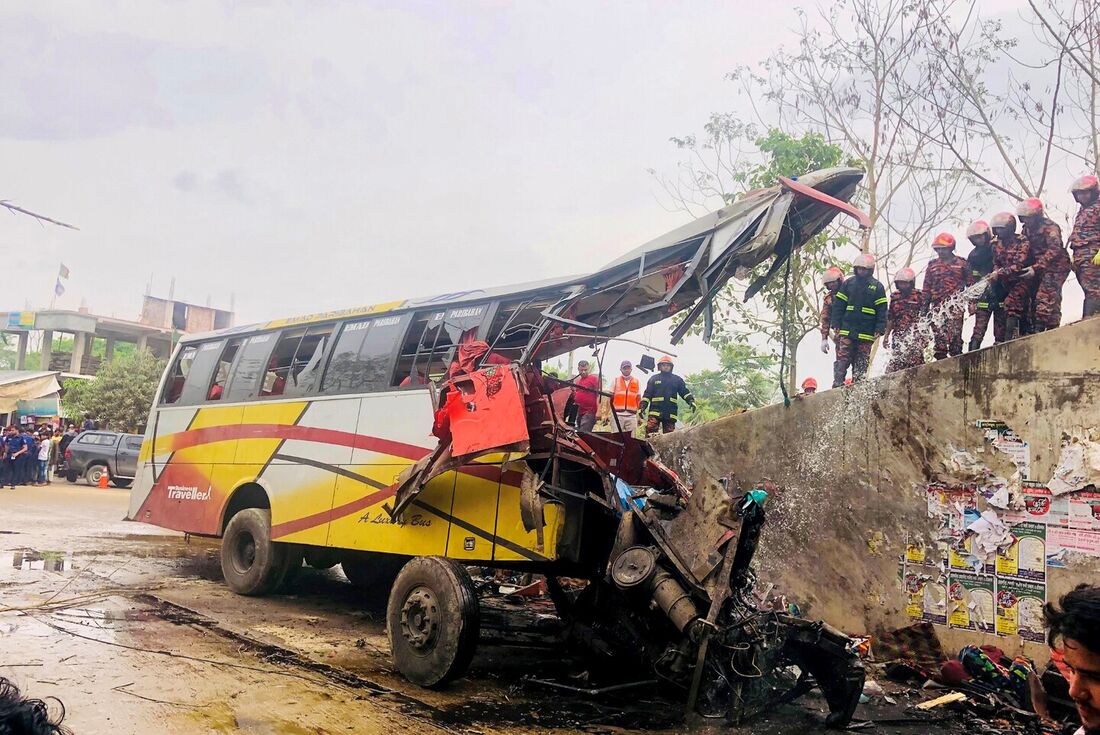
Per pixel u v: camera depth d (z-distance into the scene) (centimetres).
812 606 751
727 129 1362
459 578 573
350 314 874
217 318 4338
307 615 811
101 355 4981
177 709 482
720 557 521
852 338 823
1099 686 177
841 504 746
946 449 676
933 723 549
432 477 642
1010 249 739
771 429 820
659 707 550
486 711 525
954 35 1238
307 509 821
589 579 641
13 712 137
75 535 1306
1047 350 623
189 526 980
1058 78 1152
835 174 594
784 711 560
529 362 613
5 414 2911
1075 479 595
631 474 657
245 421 937
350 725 476
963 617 649
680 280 612
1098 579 576
